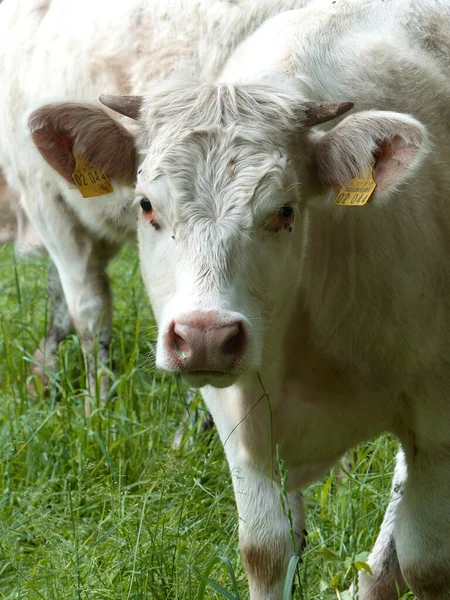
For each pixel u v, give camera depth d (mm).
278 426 5277
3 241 9688
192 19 7848
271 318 4770
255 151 4668
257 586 5297
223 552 5688
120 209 7969
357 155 4777
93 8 8258
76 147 5051
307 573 5789
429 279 5188
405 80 5465
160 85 5035
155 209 4711
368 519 6293
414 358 5152
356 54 5445
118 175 5129
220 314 4355
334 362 5199
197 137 4680
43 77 8422
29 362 8891
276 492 5293
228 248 4531
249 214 4570
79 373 8961
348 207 5066
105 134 5027
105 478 6770
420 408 5246
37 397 8148
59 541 6004
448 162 5477
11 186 9141
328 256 5102
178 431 7539
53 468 7047
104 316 8656
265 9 7715
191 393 7805
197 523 5809
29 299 10188
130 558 5559
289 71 5250
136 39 7969
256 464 5281
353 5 5770
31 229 9344
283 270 4762
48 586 5344
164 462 6375
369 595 5824
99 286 8664
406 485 5398
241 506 5312
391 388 5234
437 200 5324
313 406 5273
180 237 4598
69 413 7508
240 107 4781
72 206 8383
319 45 5422
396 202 5117
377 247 5082
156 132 4828
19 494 6695
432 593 5281
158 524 5887
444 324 5258
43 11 8664
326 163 4887
